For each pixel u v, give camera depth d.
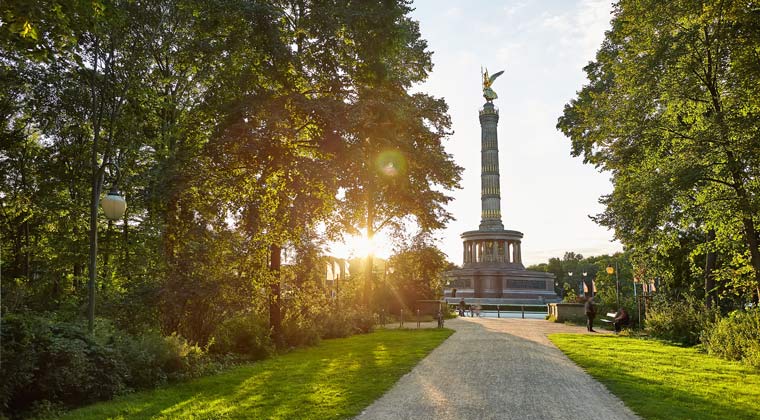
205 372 15.73
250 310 21.00
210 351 18.66
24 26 11.84
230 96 22.84
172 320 18.02
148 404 11.41
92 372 12.31
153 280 18.70
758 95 17.78
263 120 21.83
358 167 23.22
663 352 19.61
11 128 26.56
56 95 23.31
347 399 11.18
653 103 21.97
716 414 9.76
